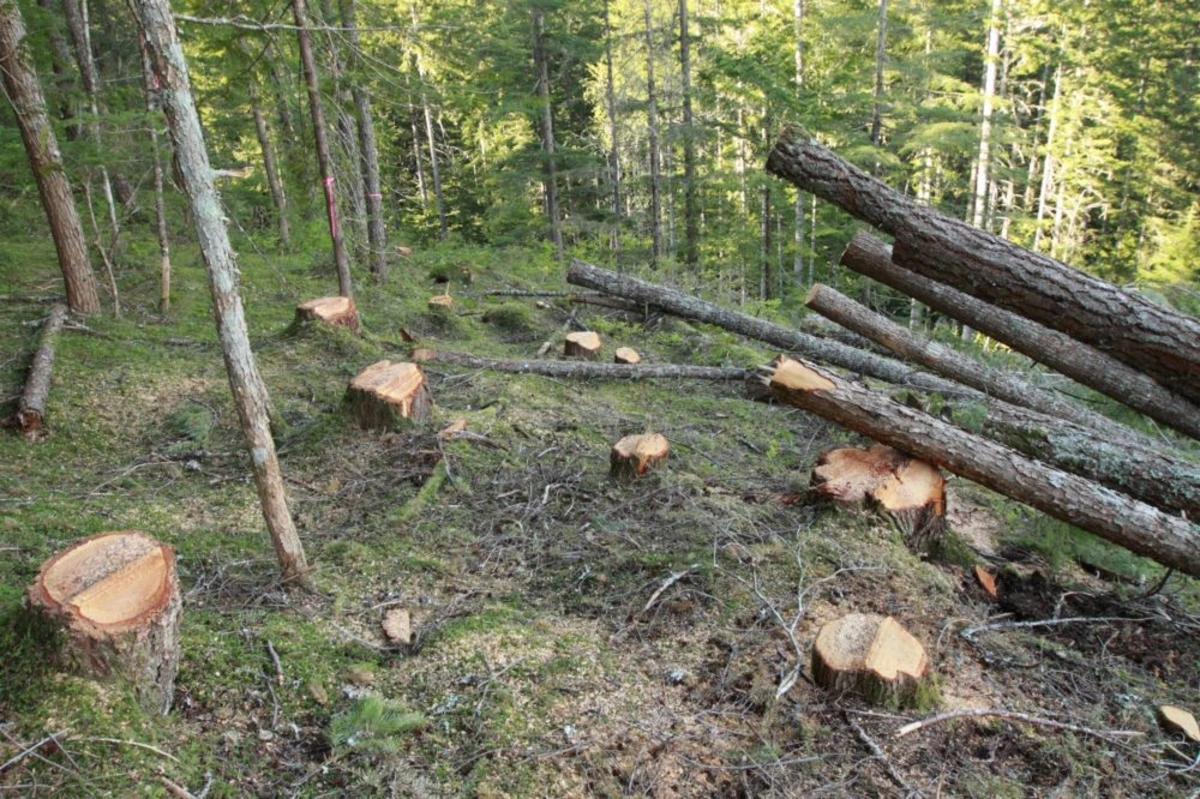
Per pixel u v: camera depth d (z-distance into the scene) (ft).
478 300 35.22
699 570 12.32
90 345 22.09
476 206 79.77
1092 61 63.72
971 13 53.31
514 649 10.23
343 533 13.57
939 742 9.06
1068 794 8.39
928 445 13.96
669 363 26.76
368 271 35.12
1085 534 14.16
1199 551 12.03
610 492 15.49
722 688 9.78
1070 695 10.36
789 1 56.75
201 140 9.55
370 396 17.17
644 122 80.48
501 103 42.32
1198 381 11.93
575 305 33.17
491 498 15.23
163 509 14.07
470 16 30.48
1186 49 65.10
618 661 10.25
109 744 7.31
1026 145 65.10
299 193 31.83
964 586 13.14
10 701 7.50
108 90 26.53
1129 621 12.53
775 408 22.71
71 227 24.58
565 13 51.62
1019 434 15.69
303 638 10.19
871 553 12.83
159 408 18.75
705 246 55.98
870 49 54.08
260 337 25.22
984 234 12.81
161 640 8.23
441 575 12.37
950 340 23.77
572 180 64.44
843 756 8.71
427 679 9.58
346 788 7.81
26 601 7.95
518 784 7.98
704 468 17.20
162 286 26.96
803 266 60.13
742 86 45.91
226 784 7.57
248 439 10.88
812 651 10.02
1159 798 8.51
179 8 21.20
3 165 24.94
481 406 20.21
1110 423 18.75
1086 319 12.37
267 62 23.09
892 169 50.90
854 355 25.14
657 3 74.49
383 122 56.49
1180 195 62.54
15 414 16.58
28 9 24.70
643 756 8.54
